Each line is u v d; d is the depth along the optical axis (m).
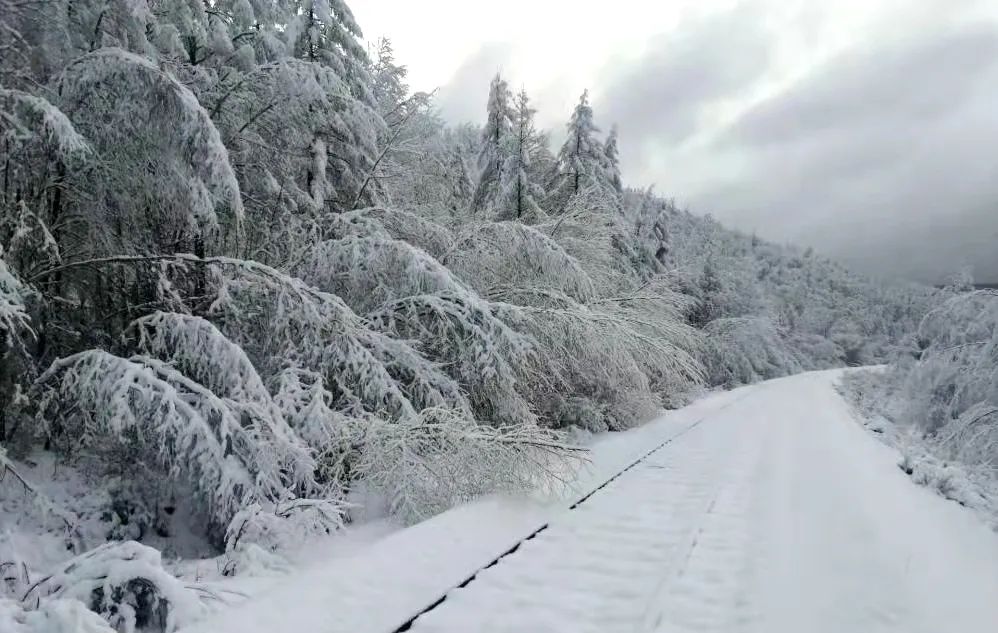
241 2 11.79
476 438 7.59
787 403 24.77
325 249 10.30
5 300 6.17
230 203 8.66
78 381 7.28
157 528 7.93
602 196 17.64
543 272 12.48
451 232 12.70
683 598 4.39
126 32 9.34
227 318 9.57
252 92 11.08
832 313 92.38
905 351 25.70
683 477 9.01
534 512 6.77
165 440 7.23
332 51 11.86
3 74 7.73
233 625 3.70
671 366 14.76
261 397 7.83
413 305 10.34
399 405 9.21
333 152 12.38
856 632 3.94
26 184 8.23
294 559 6.13
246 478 7.16
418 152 13.98
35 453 8.17
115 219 9.38
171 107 8.10
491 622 3.91
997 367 14.45
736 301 45.31
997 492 9.16
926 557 5.47
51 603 3.62
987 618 4.20
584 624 3.89
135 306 9.11
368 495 8.19
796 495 7.86
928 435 16.23
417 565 4.82
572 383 14.41
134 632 4.14
